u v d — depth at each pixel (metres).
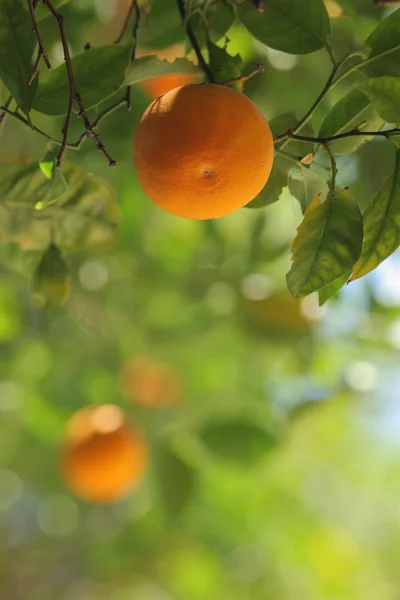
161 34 1.25
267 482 1.97
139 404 2.01
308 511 2.25
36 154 1.23
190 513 1.89
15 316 1.89
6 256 1.23
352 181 1.45
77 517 2.21
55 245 1.21
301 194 1.08
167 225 2.00
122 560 2.06
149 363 2.05
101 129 1.41
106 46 1.08
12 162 1.23
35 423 1.90
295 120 1.07
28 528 2.57
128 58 1.08
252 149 0.99
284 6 1.09
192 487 1.60
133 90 1.40
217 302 1.96
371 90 1.01
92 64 1.08
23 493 2.53
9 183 1.18
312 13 1.08
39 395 1.90
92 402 1.95
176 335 2.02
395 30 1.04
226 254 1.93
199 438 1.52
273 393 2.05
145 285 1.99
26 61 1.03
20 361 1.99
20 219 1.20
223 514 1.92
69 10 1.36
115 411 1.67
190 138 0.98
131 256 1.92
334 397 1.84
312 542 2.18
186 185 0.99
